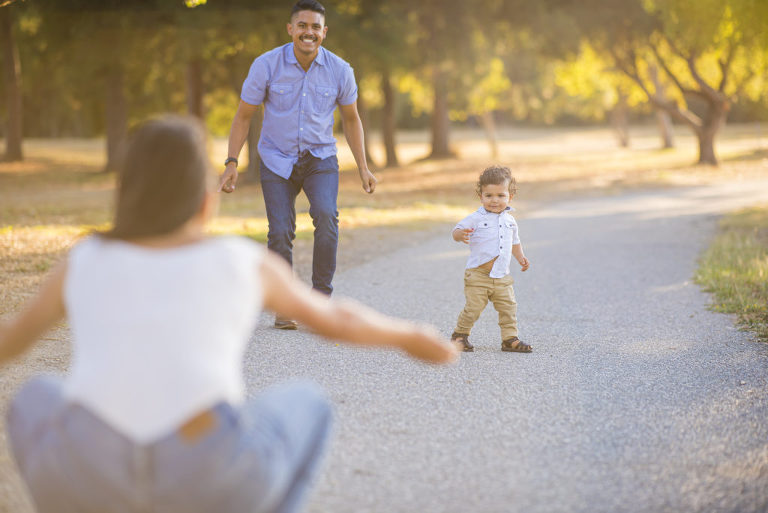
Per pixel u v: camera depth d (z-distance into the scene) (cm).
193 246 219
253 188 2622
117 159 229
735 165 3559
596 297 847
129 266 212
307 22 623
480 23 3469
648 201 2116
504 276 603
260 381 509
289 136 647
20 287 799
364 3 2816
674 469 372
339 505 330
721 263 1015
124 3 2469
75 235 1199
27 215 1645
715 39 3039
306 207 1858
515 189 616
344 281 923
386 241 1277
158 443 203
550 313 763
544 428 430
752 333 668
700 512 325
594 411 459
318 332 231
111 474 202
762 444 404
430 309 777
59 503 210
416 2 3241
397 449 395
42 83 4075
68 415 209
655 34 3409
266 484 212
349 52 2597
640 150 5297
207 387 208
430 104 4903
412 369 543
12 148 4109
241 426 212
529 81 5075
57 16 2611
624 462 381
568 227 1534
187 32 2277
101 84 3525
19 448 220
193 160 223
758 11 1582
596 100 6125
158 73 3606
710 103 3506
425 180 2989
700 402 476
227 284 215
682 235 1388
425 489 348
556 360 578
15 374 512
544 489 349
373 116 9562
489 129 5109
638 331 682
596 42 3525
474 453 392
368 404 466
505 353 598
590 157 4547
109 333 209
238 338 222
